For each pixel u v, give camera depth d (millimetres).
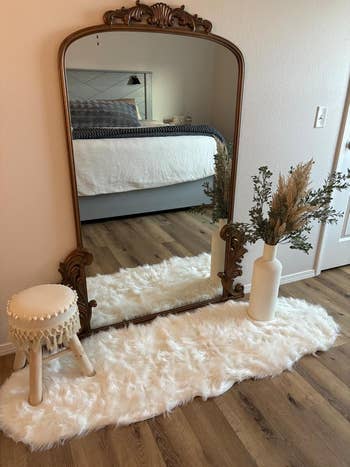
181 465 1181
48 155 1426
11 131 1334
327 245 2352
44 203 1488
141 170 1723
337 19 1761
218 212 1955
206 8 1481
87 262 1624
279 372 1549
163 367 1515
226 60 1608
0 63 1242
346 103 1979
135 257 1905
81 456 1201
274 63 1701
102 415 1311
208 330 1744
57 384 1417
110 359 1549
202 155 1779
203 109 1683
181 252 2012
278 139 1875
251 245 2074
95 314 1820
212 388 1438
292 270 2297
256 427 1312
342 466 1182
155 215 1859
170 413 1353
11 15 1210
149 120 1614
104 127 1546
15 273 1549
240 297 2096
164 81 1540
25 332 1260
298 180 1561
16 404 1337
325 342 1709
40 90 1328
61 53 1298
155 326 1769
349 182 2152
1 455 1198
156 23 1401
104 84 1451
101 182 1641
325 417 1356
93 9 1315
